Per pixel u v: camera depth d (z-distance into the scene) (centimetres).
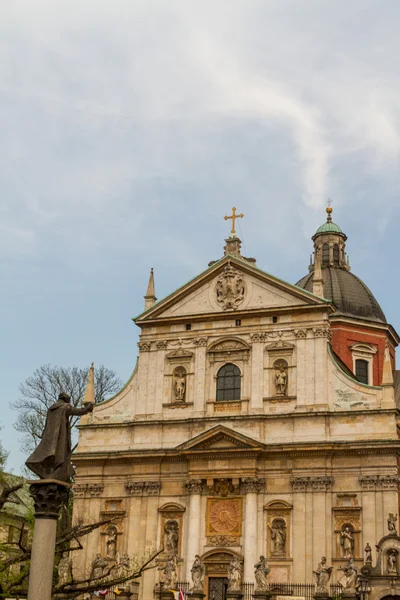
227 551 5666
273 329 6106
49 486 2286
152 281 6700
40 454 2320
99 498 6203
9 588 2638
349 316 7081
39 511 2278
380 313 7431
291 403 5906
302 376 5931
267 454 5803
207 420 6047
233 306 6259
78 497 6241
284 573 5522
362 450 5597
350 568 4816
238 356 6153
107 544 6031
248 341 6150
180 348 6341
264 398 5969
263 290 6222
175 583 5416
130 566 5625
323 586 4981
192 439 5900
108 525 6084
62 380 7706
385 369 5794
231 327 6228
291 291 6112
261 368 6047
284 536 5619
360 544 5450
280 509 5678
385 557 4850
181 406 6191
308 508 5625
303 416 5806
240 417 5944
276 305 6141
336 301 7269
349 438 5681
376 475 5547
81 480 6281
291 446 5725
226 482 5834
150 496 6041
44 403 7581
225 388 6138
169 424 6156
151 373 6369
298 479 5691
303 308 6038
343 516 5547
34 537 2261
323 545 5500
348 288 7412
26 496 6912
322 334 5969
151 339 6450
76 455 6278
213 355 6228
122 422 6319
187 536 5831
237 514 5753
